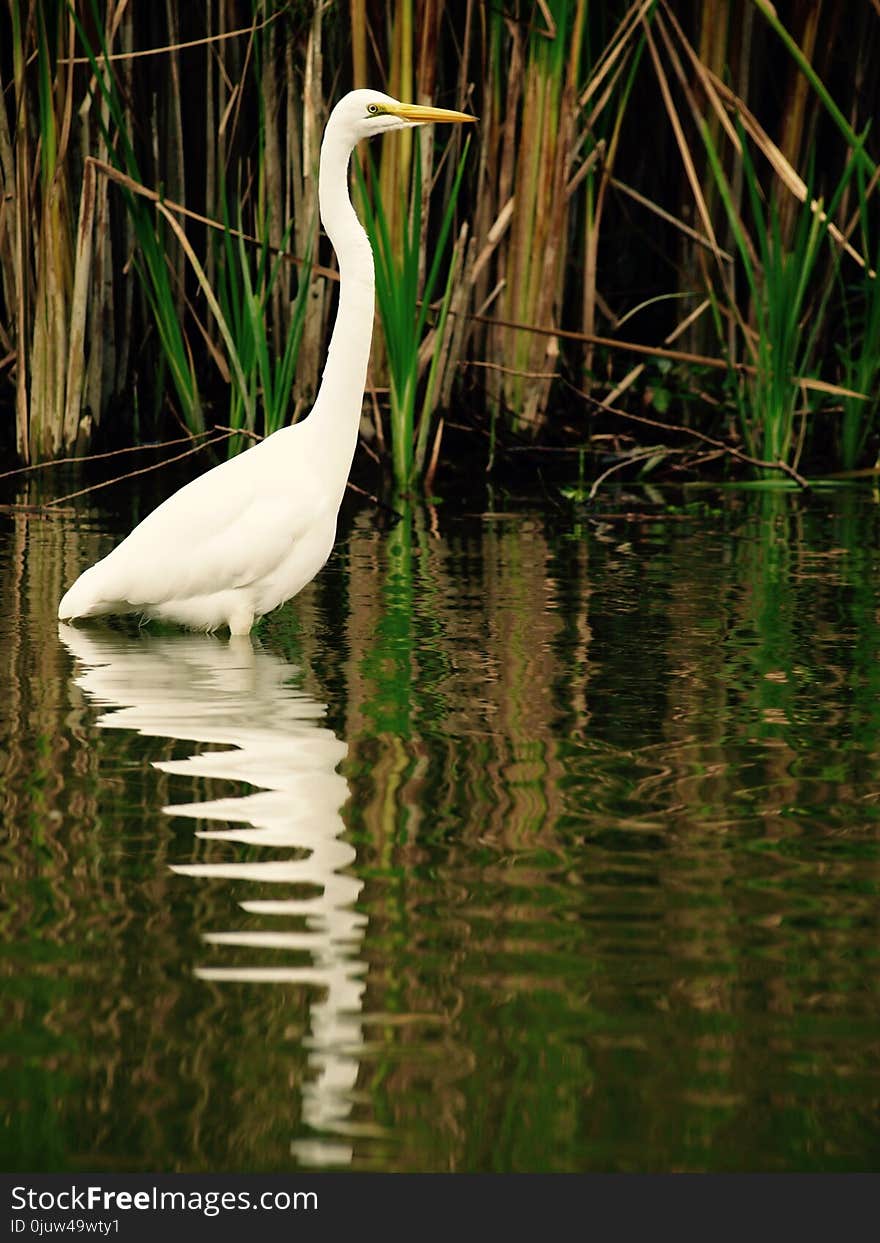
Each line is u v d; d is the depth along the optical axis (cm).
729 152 2019
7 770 825
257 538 1139
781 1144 506
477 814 767
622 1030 566
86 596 1145
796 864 707
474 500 1772
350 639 1135
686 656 1087
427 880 686
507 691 994
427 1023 569
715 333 2073
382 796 791
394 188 1877
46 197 1845
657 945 627
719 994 590
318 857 710
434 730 908
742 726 923
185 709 946
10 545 1458
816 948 625
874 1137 510
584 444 2050
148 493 1758
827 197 2106
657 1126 515
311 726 914
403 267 1780
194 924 641
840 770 841
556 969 607
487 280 2009
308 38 1848
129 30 1880
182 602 1141
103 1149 508
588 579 1344
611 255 2239
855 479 1925
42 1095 529
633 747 880
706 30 1947
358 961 612
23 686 997
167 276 1941
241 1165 501
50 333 1878
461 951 620
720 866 705
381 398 1941
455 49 1950
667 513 1698
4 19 1947
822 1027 568
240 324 1794
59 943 624
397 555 1452
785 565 1408
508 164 1931
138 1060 547
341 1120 516
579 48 1881
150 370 2039
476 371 2019
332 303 1978
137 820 753
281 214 1930
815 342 2077
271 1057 549
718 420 2069
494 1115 518
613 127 2084
